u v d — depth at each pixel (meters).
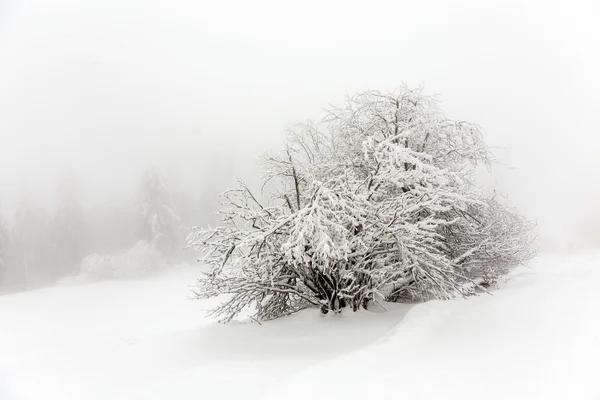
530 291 7.27
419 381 3.73
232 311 8.07
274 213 7.89
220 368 4.98
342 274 7.09
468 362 4.18
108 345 7.58
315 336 6.15
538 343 4.48
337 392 3.62
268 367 4.84
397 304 8.28
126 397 4.67
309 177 8.71
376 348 4.73
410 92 9.27
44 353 8.92
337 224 6.39
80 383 5.63
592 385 3.28
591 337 4.38
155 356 6.18
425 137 9.28
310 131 9.40
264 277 7.48
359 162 9.17
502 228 10.20
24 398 5.52
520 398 3.27
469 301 6.74
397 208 7.12
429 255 7.02
